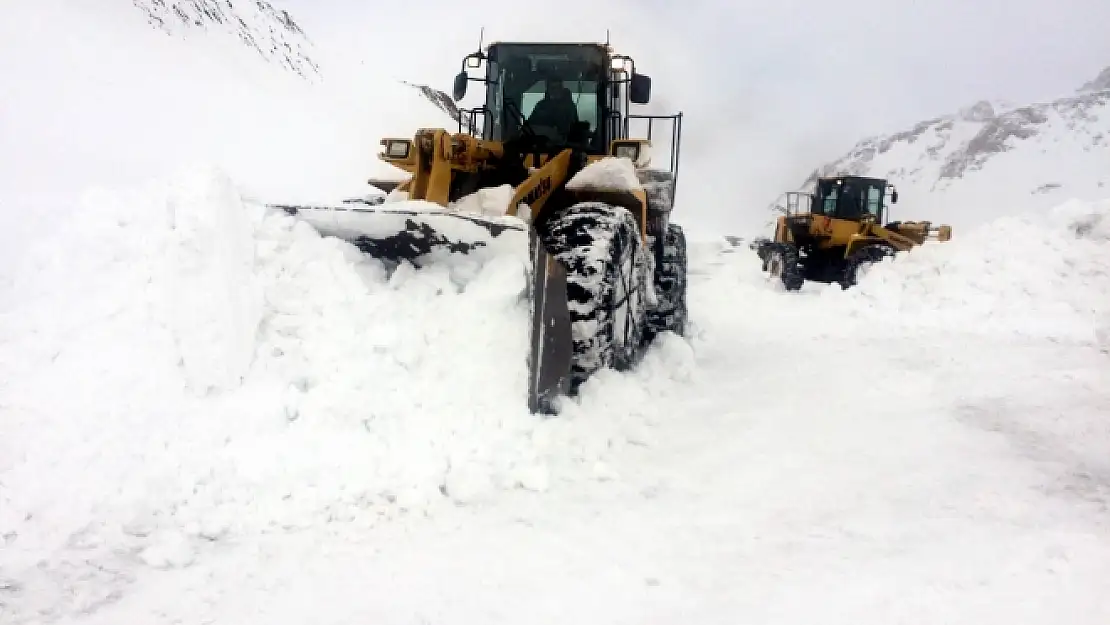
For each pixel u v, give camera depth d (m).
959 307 8.41
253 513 2.66
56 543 2.36
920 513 2.86
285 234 3.54
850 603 2.16
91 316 2.98
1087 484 3.19
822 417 4.30
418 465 3.03
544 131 6.24
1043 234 8.65
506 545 2.54
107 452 2.66
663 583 2.29
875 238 15.67
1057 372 5.39
